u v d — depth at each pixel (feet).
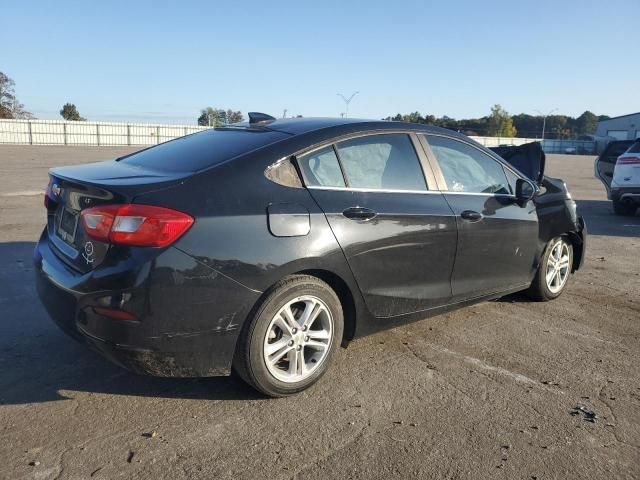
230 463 8.69
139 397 10.66
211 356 9.85
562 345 13.97
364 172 11.91
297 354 10.73
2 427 9.47
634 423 10.28
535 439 9.65
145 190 9.43
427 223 12.48
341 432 9.68
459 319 15.69
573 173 89.30
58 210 11.41
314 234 10.54
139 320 9.18
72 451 8.86
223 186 9.99
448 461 8.94
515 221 14.93
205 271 9.43
